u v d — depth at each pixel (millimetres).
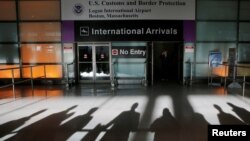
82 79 10398
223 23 9914
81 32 9938
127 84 10094
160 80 11352
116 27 9914
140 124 4766
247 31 9953
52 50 10094
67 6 9828
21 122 4926
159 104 6383
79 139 4055
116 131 4402
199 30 9945
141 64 10133
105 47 10188
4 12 9914
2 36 10023
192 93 7941
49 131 4418
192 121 4918
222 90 8484
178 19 9820
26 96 7625
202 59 10055
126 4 9797
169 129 4484
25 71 10156
